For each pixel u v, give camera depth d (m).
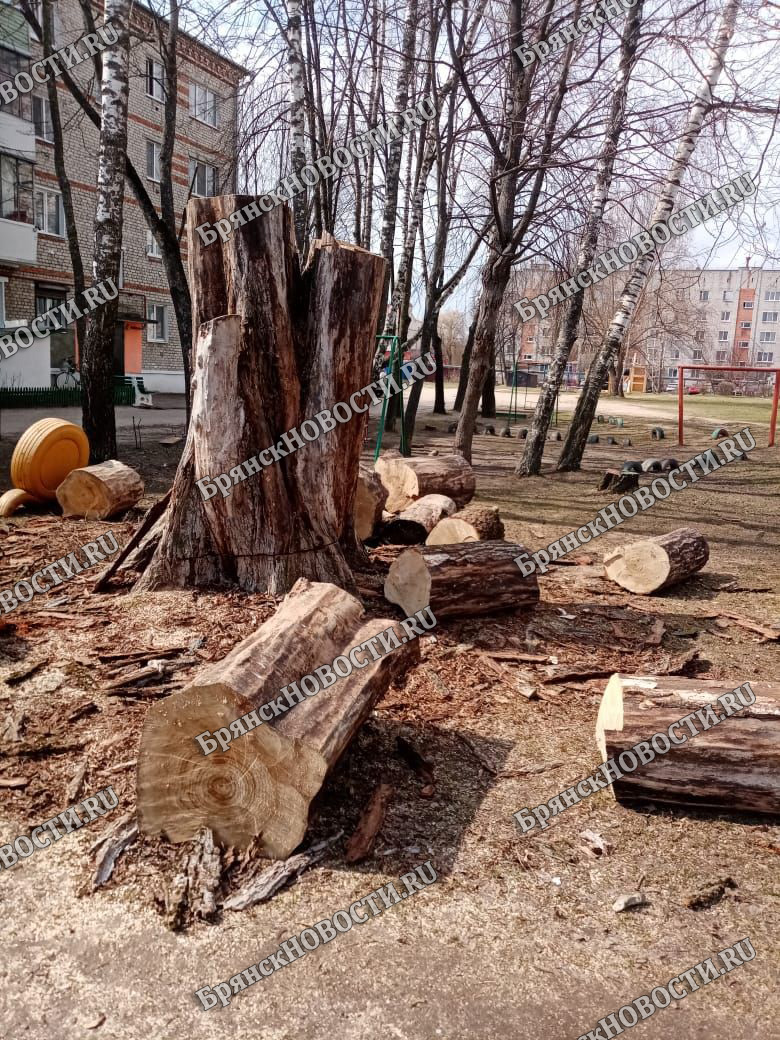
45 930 2.46
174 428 17.75
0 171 20.30
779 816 3.30
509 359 45.59
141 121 26.20
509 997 2.27
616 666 4.93
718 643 5.50
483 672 4.70
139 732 3.63
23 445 8.32
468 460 10.66
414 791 3.35
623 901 2.70
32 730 3.64
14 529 7.51
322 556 5.43
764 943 2.54
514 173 9.20
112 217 10.09
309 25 11.13
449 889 2.73
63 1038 2.07
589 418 14.45
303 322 5.37
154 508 5.93
